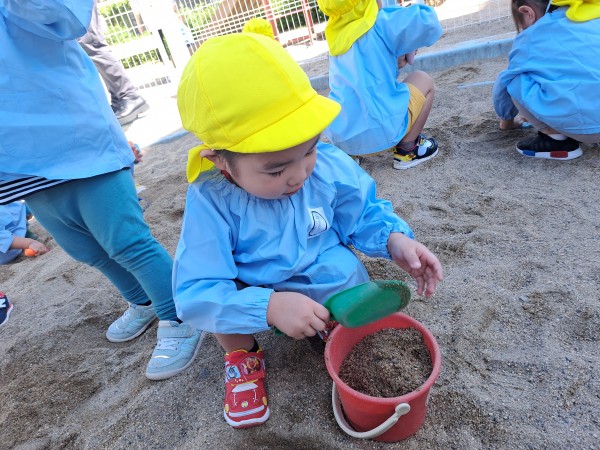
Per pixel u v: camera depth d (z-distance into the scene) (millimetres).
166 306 1648
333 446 1218
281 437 1282
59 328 1996
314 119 1032
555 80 2100
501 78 2348
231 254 1293
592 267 1570
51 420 1539
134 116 5098
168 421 1430
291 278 1377
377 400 1047
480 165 2373
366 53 2363
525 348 1354
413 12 2324
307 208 1341
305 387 1398
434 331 1467
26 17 1219
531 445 1121
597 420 1137
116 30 5941
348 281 1402
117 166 1459
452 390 1274
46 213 1485
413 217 2090
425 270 1335
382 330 1319
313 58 5113
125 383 1618
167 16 5441
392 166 2631
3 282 2652
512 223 1889
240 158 1093
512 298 1525
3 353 1918
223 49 1050
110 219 1473
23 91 1284
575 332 1366
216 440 1325
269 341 1602
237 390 1363
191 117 1104
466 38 4168
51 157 1346
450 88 3395
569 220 1823
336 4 2352
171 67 6070
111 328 1863
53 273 2527
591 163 2150
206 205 1276
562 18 2098
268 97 1015
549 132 2232
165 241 2486
